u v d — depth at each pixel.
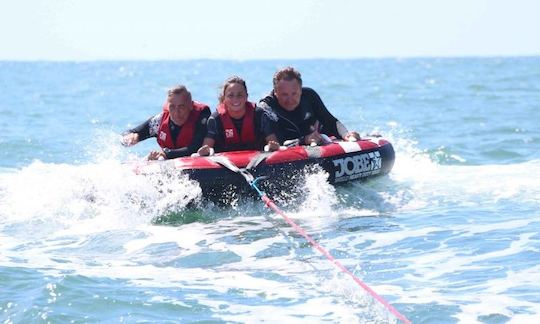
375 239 25.34
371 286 20.45
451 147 46.97
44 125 65.25
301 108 32.81
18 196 32.25
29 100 101.00
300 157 30.52
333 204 30.22
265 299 19.59
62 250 24.89
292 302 19.31
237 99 30.78
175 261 23.42
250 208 29.70
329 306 19.00
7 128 62.09
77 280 20.88
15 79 195.38
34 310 18.50
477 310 18.33
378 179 34.44
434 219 27.91
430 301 19.02
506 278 20.66
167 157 31.00
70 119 71.44
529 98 88.81
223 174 28.95
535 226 26.23
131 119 71.75
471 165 40.53
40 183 33.78
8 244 25.69
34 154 47.50
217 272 22.16
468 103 83.69
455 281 20.61
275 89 32.53
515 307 18.45
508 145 48.00
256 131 31.42
